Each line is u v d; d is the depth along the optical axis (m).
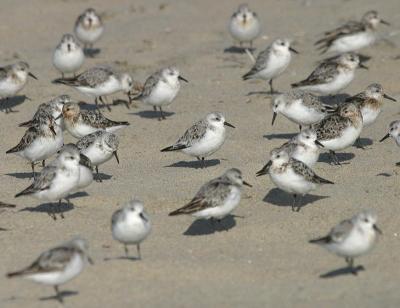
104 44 28.14
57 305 12.10
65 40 23.83
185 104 23.08
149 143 20.19
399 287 12.60
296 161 15.49
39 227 15.32
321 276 13.15
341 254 12.70
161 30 29.36
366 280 12.93
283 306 12.00
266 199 16.45
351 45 25.00
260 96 23.36
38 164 19.00
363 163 18.39
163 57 26.77
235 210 15.99
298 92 19.66
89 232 15.07
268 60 22.75
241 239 14.79
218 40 28.28
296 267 13.55
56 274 11.69
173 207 16.12
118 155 19.39
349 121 17.70
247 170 17.91
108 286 12.77
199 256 14.01
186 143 17.94
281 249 14.35
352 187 16.98
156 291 12.60
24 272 11.62
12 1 32.91
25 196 16.81
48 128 17.67
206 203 14.38
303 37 27.92
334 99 22.91
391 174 17.61
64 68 24.08
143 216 13.30
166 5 32.06
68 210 16.06
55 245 14.43
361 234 12.45
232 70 25.55
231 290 12.63
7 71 22.55
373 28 25.98
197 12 31.28
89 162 16.56
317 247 14.38
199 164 18.53
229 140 20.11
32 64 26.45
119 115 22.42
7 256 13.97
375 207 15.92
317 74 21.72
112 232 13.60
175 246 14.44
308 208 15.99
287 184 15.40
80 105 23.17
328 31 27.98
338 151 19.30
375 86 19.53
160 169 18.31
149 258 13.85
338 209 15.90
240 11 26.25
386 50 26.17
